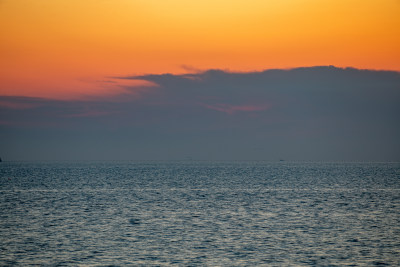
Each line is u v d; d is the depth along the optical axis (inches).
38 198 3154.5
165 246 1549.0
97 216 2246.6
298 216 2250.2
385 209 2559.1
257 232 1801.2
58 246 1550.2
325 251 1487.5
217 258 1395.2
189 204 2778.1
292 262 1354.6
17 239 1664.6
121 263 1341.0
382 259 1390.3
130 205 2723.9
